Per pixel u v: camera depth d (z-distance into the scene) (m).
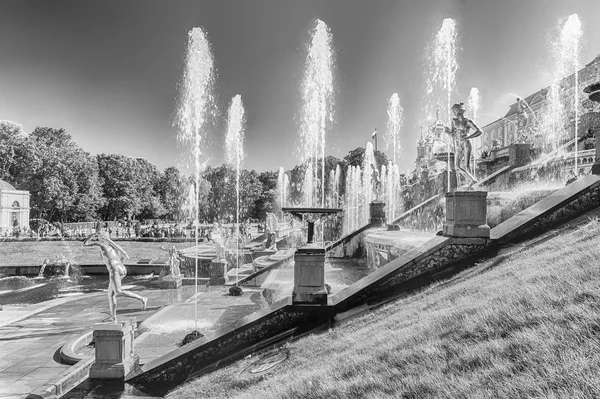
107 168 110.94
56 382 11.07
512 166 28.55
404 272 11.52
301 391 5.78
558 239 9.80
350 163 106.00
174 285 28.66
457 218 11.67
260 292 24.28
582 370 3.73
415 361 5.43
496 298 6.65
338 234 47.56
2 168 85.75
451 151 25.16
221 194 144.88
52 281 35.53
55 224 79.56
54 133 106.12
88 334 16.89
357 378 5.54
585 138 24.31
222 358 10.68
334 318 10.85
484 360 4.68
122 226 84.25
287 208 11.48
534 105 67.88
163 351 13.81
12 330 18.38
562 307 5.29
